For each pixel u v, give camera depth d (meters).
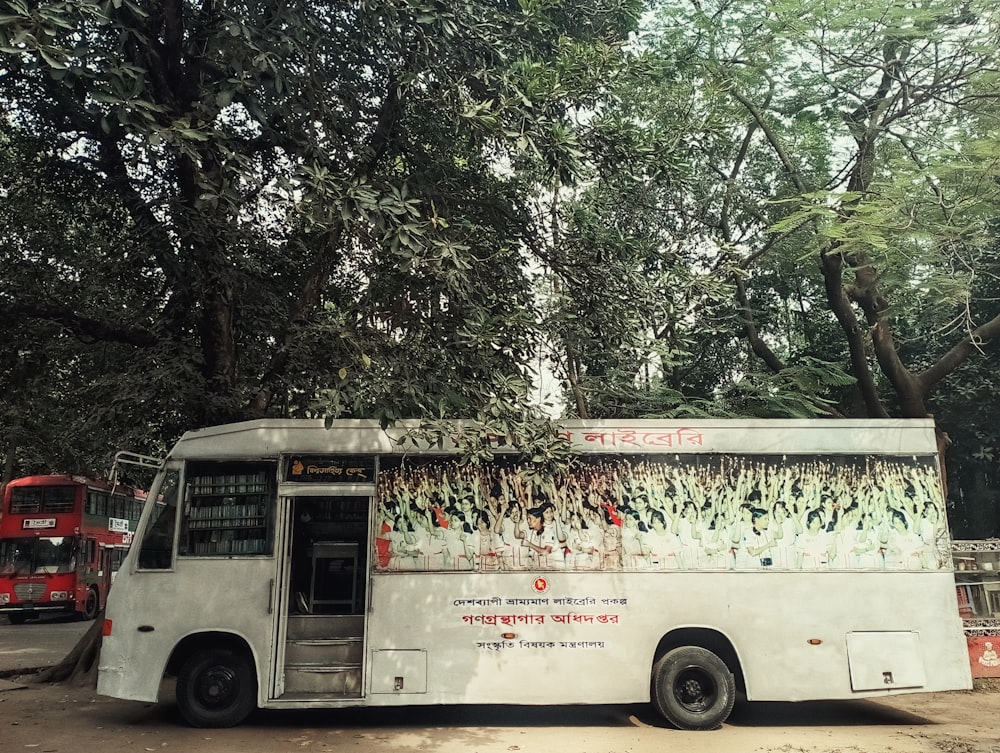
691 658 7.48
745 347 18.58
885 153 12.59
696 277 8.56
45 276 10.02
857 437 7.98
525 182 8.98
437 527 7.64
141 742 6.91
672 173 8.15
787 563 7.70
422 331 7.18
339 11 7.44
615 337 8.24
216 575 7.55
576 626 7.50
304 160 7.59
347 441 7.78
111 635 7.51
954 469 19.28
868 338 15.90
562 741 7.00
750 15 13.05
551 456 6.70
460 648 7.41
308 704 7.27
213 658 7.51
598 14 9.52
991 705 8.84
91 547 22.58
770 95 13.68
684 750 6.67
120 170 9.12
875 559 7.75
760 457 7.91
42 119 8.94
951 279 10.95
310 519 7.93
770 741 7.02
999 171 9.73
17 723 7.72
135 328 10.15
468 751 6.64
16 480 22.17
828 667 7.51
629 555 7.65
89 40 6.48
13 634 18.19
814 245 12.39
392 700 7.29
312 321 8.91
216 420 9.10
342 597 7.85
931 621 7.65
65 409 11.34
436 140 8.86
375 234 6.87
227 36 6.50
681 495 7.80
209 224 7.82
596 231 8.90
